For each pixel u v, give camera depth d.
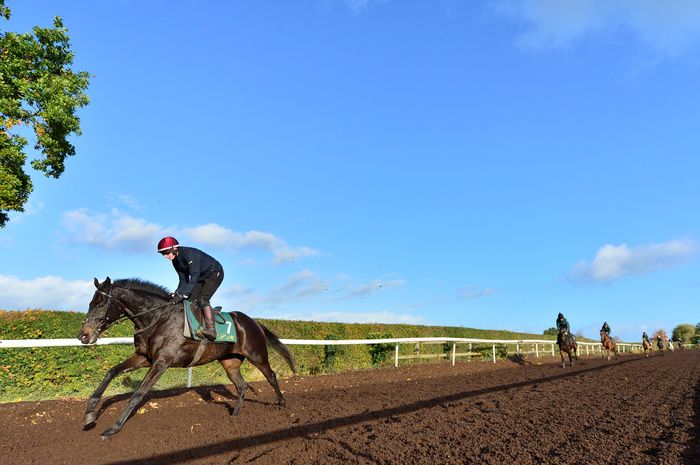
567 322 18.69
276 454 4.86
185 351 6.21
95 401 5.78
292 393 9.35
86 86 12.22
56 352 8.27
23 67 11.34
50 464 4.55
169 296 6.46
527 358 23.81
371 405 7.86
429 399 8.58
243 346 6.99
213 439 5.44
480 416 6.89
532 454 4.90
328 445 5.18
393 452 4.95
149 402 7.59
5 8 11.29
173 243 6.17
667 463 4.60
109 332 9.15
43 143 11.52
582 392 9.77
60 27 11.93
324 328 15.11
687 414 7.25
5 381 7.57
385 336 16.56
